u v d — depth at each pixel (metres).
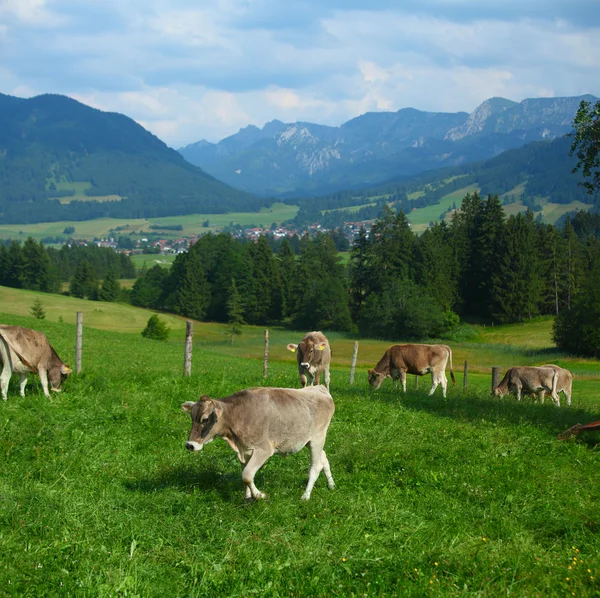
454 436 13.50
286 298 124.25
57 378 14.85
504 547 7.53
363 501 8.88
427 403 18.64
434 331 97.31
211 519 8.03
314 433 9.60
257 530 7.74
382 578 6.66
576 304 75.62
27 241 155.50
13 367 13.92
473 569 6.85
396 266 112.44
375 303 99.62
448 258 114.31
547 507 9.04
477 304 116.00
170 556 7.03
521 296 105.25
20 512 7.77
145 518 8.00
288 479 9.88
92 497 8.53
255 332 109.12
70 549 7.04
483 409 18.16
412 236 117.81
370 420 14.46
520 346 84.00
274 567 6.79
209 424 8.89
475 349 78.88
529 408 19.19
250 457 9.21
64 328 49.06
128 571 6.57
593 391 37.31
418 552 7.32
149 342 51.28
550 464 11.59
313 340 18.08
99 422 12.38
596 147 19.58
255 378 19.86
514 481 10.17
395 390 21.92
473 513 8.81
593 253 115.31
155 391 15.89
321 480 10.11
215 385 17.16
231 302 116.81
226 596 6.32
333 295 110.06
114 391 15.05
